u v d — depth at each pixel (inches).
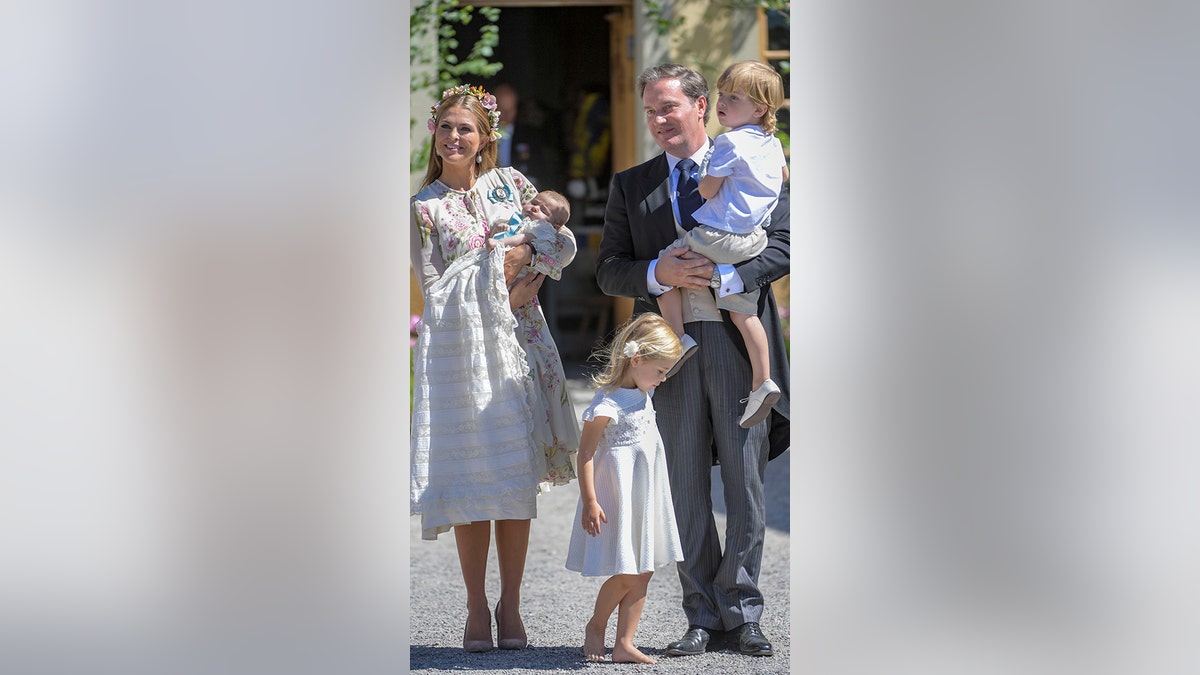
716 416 307.1
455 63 629.3
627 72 668.1
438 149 305.6
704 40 624.7
